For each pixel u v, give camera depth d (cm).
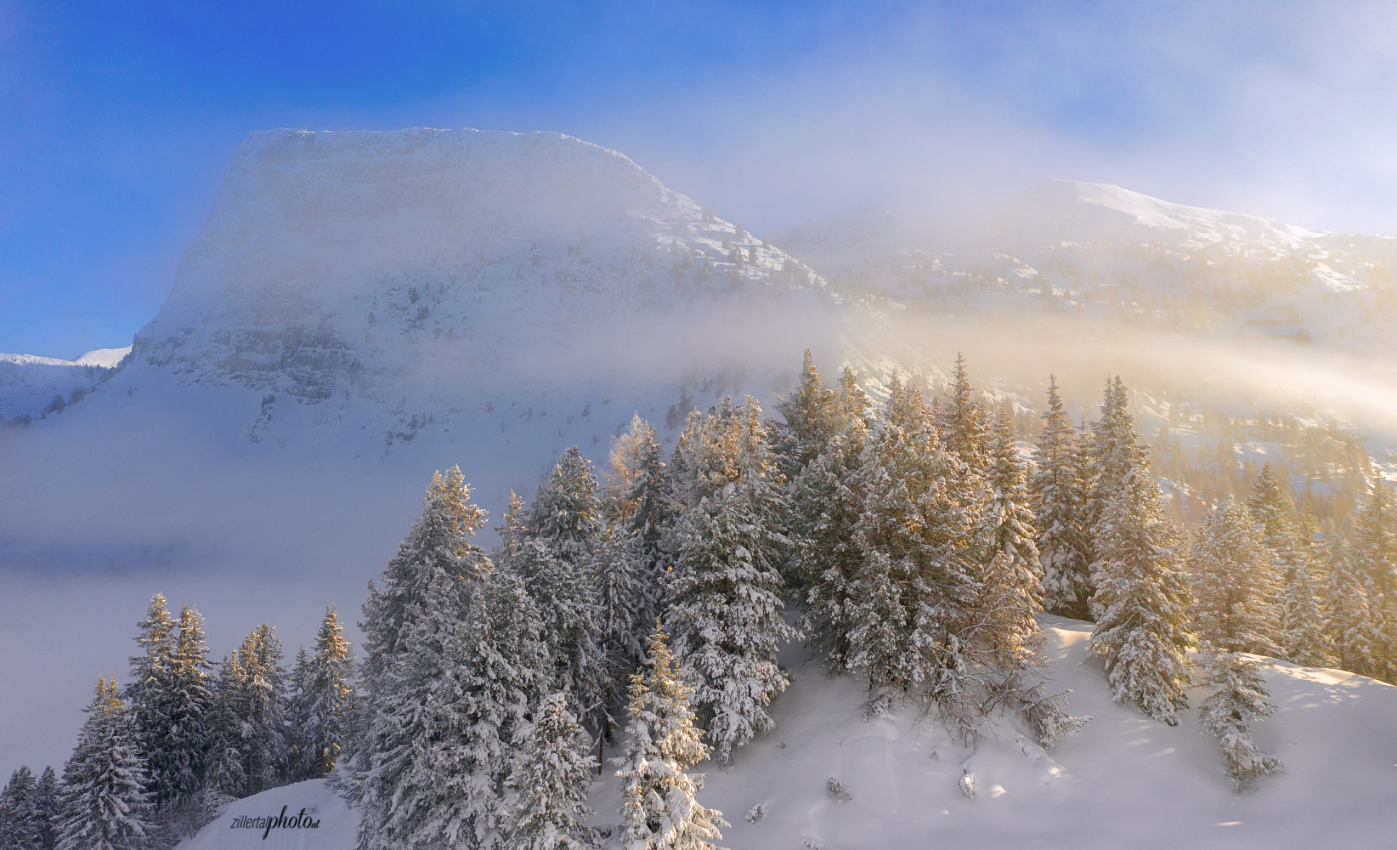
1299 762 2677
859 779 2688
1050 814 2538
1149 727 2953
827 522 3203
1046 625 3844
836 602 3194
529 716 2611
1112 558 3322
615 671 3347
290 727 6347
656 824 2120
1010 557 3319
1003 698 3006
